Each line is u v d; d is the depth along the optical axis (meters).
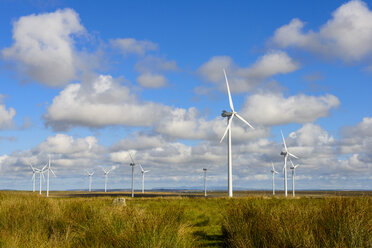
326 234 8.39
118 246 8.75
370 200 11.19
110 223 10.50
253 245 8.84
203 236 12.79
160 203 27.80
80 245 9.23
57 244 9.22
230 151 57.66
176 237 9.08
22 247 8.85
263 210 11.27
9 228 11.78
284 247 7.86
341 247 7.37
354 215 8.90
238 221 11.14
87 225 11.34
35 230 11.41
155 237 8.69
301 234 8.08
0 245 8.96
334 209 9.76
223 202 28.66
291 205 11.00
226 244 10.78
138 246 8.37
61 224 12.36
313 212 10.10
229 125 58.53
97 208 14.17
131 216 11.36
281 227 8.65
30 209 14.12
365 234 7.91
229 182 56.72
